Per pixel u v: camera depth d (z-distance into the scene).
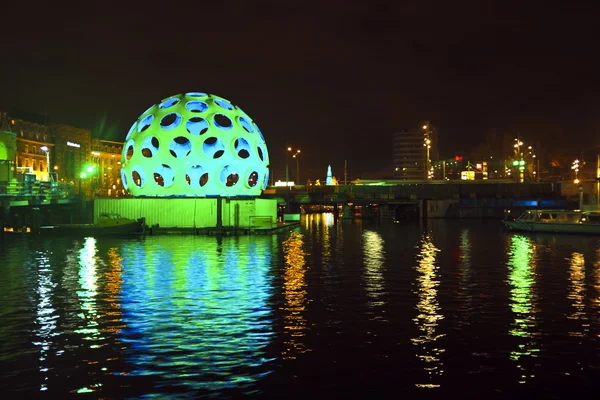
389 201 101.00
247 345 15.29
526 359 14.20
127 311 19.14
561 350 14.87
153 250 39.47
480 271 28.94
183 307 19.75
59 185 77.00
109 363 13.92
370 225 78.38
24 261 32.84
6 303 20.44
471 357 14.34
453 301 20.88
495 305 20.17
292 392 12.25
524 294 22.27
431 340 15.73
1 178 71.75
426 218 102.94
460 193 111.94
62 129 132.12
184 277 26.55
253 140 61.81
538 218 66.75
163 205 58.94
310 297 21.59
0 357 14.35
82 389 12.41
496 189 112.56
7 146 87.94
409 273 28.11
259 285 24.30
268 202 64.25
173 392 12.27
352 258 34.84
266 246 43.00
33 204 56.91
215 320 17.91
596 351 14.79
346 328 16.95
